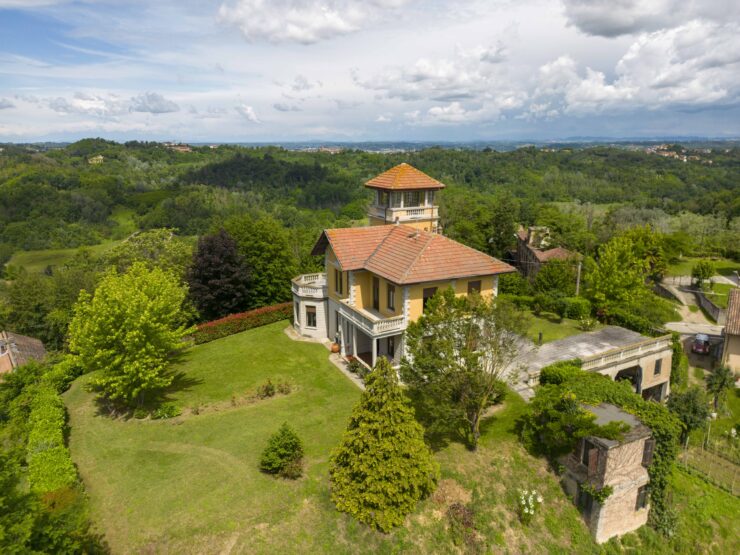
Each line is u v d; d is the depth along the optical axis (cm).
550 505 2333
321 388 3228
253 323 4506
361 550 1967
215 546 1919
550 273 4925
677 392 3669
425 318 2452
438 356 2350
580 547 2223
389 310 3403
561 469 2419
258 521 2022
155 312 2950
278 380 3366
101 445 2620
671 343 3731
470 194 11562
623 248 4566
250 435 2638
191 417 2884
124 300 2825
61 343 6041
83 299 3017
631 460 2308
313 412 2894
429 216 4544
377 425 2030
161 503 2125
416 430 2159
